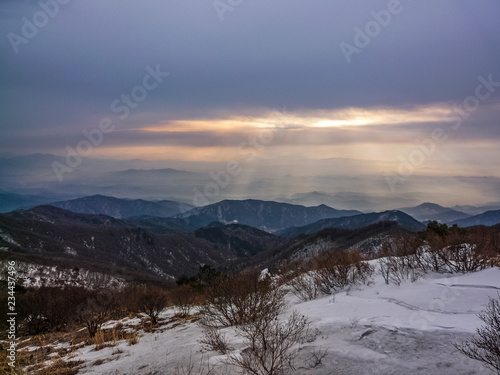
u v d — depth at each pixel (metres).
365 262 12.05
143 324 13.41
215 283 9.71
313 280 11.93
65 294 17.70
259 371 5.17
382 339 5.66
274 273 15.80
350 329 6.29
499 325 4.93
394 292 9.12
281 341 5.75
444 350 5.04
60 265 70.81
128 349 8.91
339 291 10.71
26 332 15.71
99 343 10.37
